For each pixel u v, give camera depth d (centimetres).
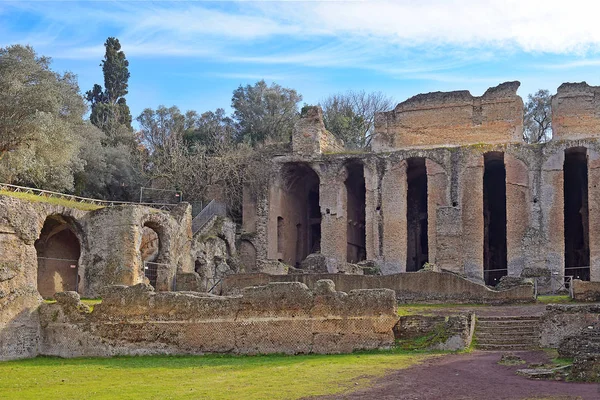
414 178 6012
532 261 4897
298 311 2820
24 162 4594
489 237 5881
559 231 4938
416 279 3750
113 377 2338
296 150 5675
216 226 5131
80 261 4097
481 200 5153
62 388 2138
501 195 5900
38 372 2516
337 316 2786
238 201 5700
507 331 2838
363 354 2688
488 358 2431
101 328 3028
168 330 2941
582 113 5116
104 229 4081
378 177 5466
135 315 2997
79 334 3052
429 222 5253
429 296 3706
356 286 3862
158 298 2986
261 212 5534
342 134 7981
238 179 5650
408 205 6031
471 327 2805
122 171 6072
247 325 2856
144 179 6181
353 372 2203
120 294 3041
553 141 5072
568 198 5688
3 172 4584
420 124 5581
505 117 5375
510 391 1844
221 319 2891
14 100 4797
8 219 3114
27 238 3184
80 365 2711
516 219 5072
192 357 2834
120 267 3997
